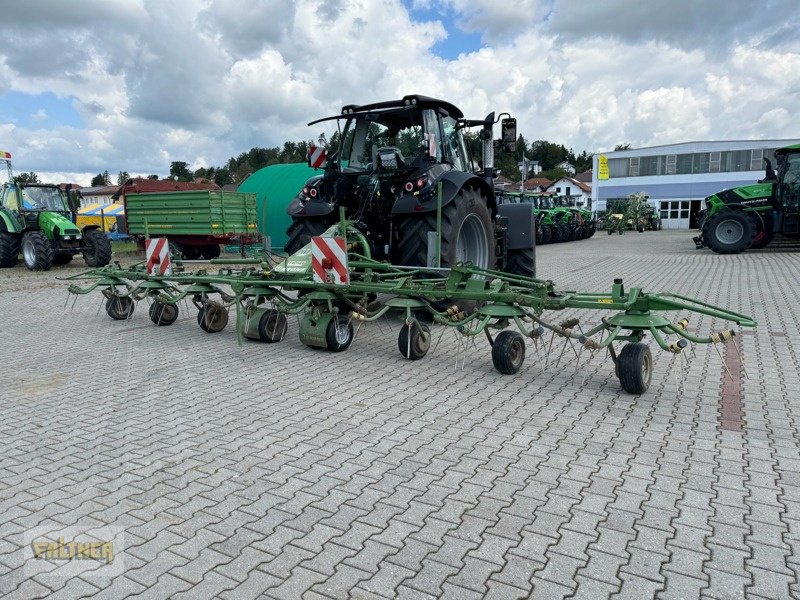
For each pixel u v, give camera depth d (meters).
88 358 6.27
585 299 5.09
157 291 7.88
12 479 3.43
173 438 4.00
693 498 3.07
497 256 9.14
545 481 3.28
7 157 16.36
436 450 3.72
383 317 8.40
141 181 26.11
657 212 44.03
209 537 2.80
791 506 2.97
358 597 2.36
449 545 2.70
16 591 2.44
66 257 18.03
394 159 7.24
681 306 4.60
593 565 2.53
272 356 6.22
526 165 17.09
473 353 6.22
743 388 4.88
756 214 16.62
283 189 18.98
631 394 4.76
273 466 3.54
